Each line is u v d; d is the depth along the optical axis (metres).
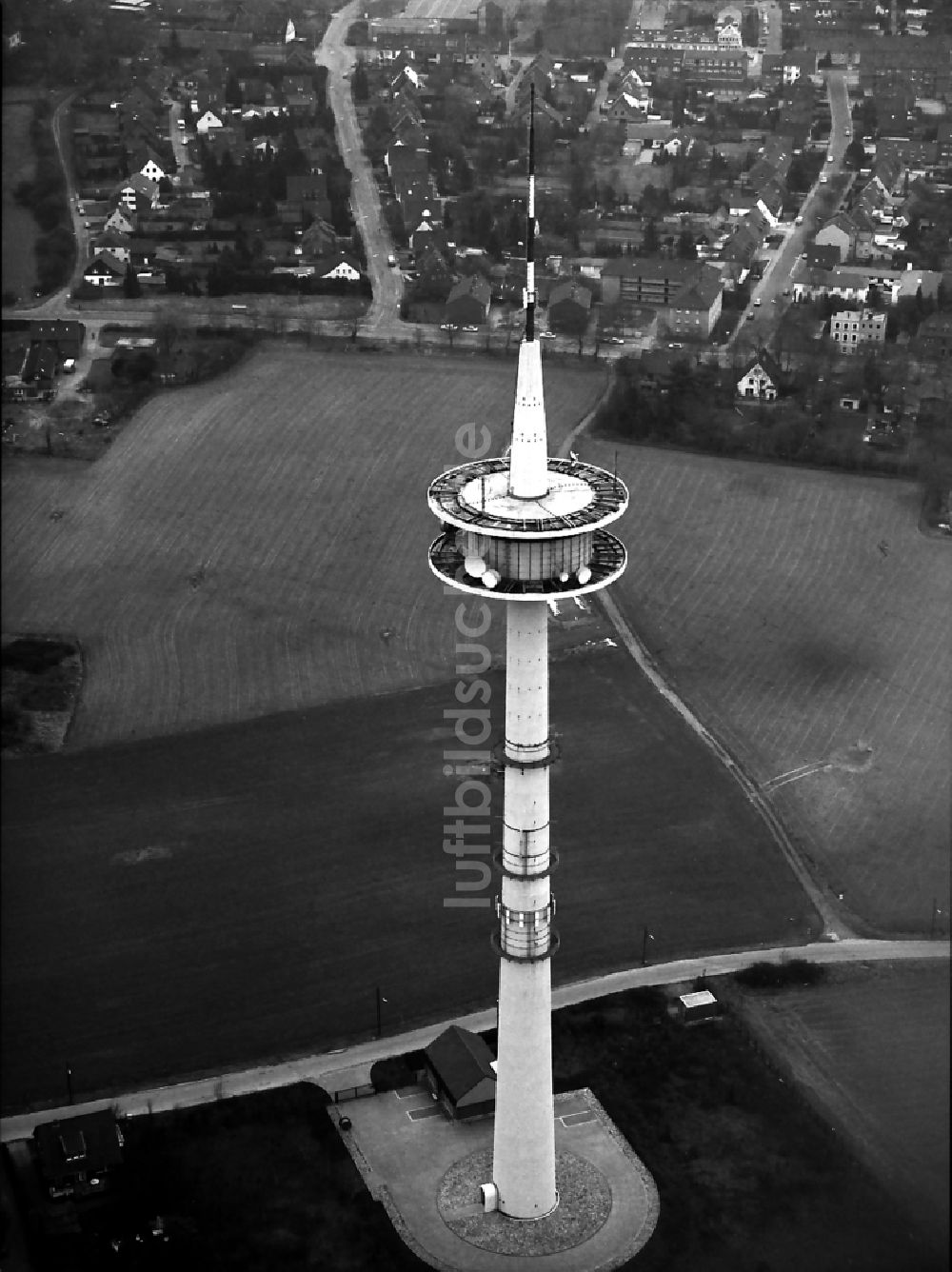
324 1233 176.12
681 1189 180.62
